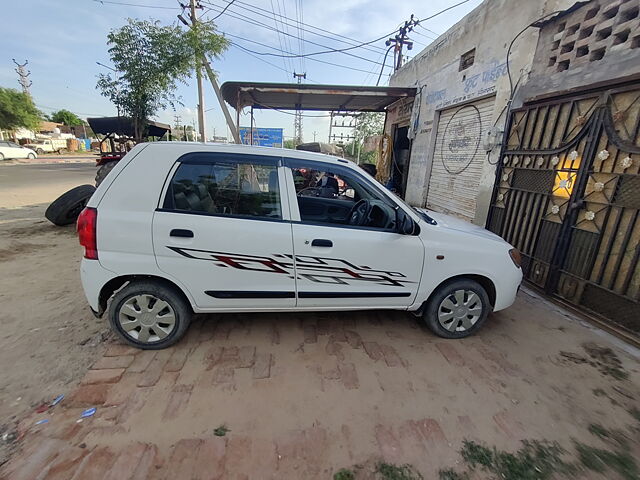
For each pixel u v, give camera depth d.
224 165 2.58
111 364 2.48
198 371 2.46
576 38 3.97
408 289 2.89
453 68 7.01
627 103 3.25
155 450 1.80
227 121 10.38
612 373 2.69
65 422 1.96
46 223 6.96
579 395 2.42
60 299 3.53
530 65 4.77
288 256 2.61
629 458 1.91
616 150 3.32
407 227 2.75
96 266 2.42
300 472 1.73
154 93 9.48
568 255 3.88
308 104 10.31
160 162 2.48
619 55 3.38
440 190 7.73
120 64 9.02
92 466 1.68
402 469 1.78
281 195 2.64
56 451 1.76
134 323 2.61
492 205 5.32
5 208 8.46
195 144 2.57
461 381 2.51
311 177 3.50
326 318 3.34
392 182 10.48
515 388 2.46
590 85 3.59
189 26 10.00
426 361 2.73
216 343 2.82
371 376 2.51
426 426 2.07
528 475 1.78
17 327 2.96
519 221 4.72
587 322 3.51
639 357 2.92
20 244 5.44
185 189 2.50
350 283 2.78
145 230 2.42
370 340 2.99
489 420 2.15
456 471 1.78
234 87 7.64
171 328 2.66
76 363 2.51
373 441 1.94
